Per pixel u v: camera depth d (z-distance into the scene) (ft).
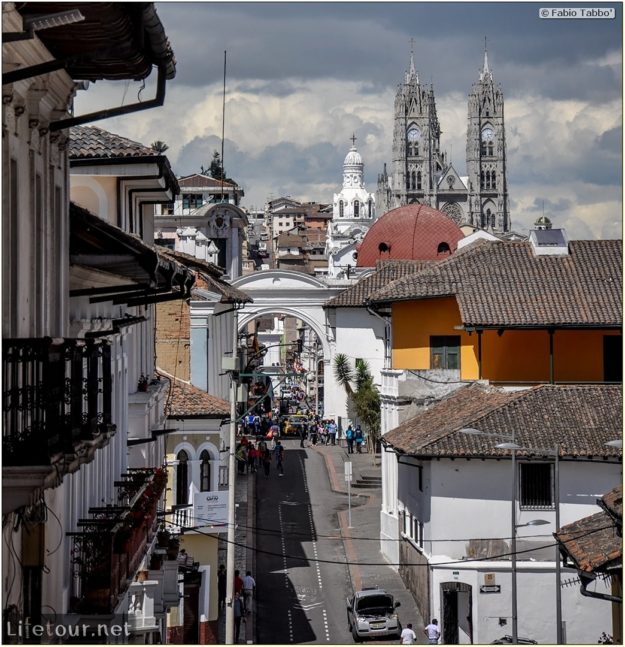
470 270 281.13
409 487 259.80
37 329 90.68
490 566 222.07
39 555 98.84
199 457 244.83
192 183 574.15
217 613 238.89
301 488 379.14
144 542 142.72
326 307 491.72
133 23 84.43
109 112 94.68
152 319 217.56
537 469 227.20
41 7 79.10
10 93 79.20
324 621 244.63
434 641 214.69
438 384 277.23
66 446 75.66
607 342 268.41
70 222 107.04
